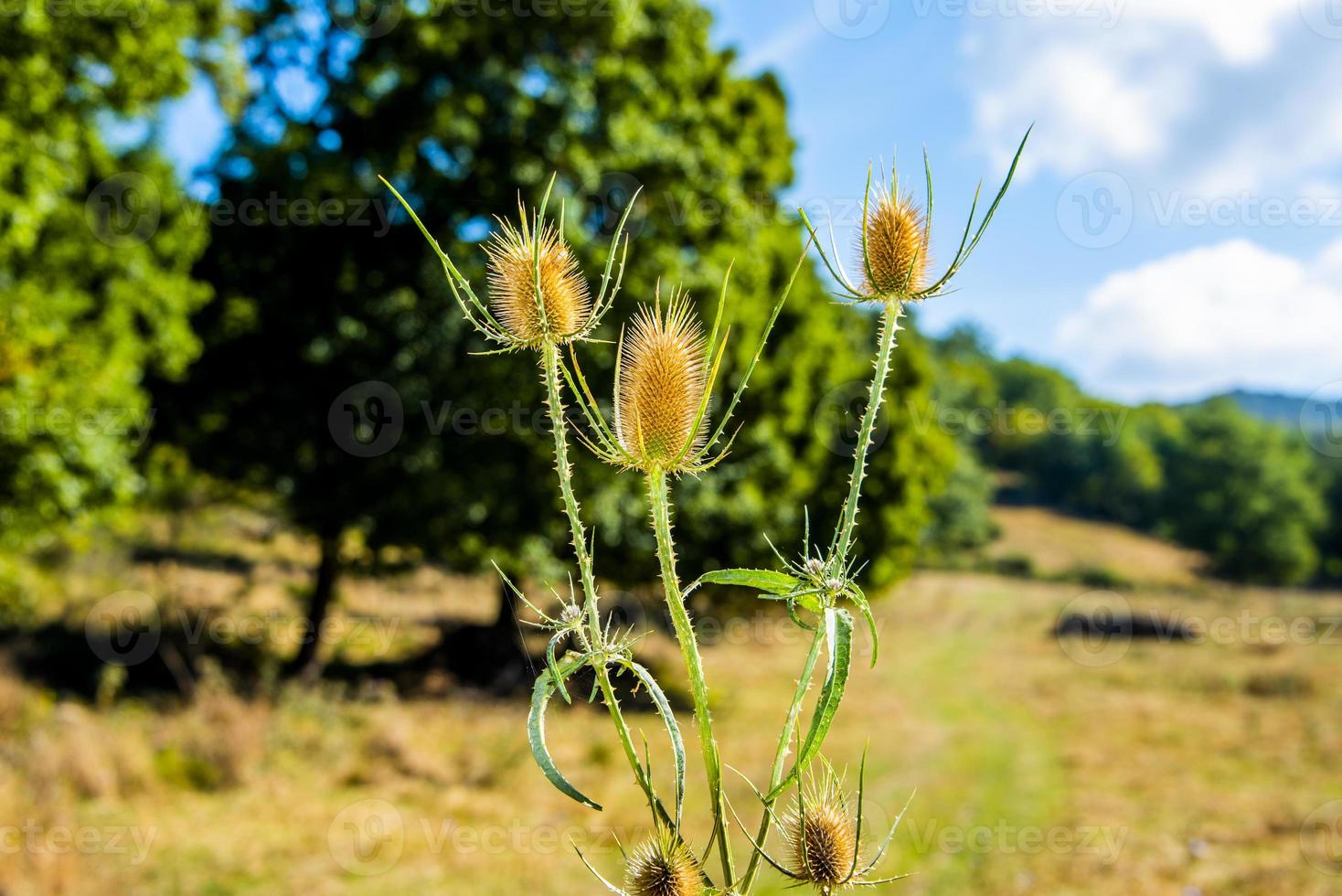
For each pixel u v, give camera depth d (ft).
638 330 4.53
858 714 56.39
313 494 49.85
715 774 3.97
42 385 33.76
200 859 25.77
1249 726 58.13
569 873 26.76
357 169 48.34
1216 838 35.14
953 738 51.78
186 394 50.01
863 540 67.92
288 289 48.47
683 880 3.80
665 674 56.90
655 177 50.21
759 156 62.03
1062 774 44.93
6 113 32.78
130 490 38.96
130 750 32.32
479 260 47.14
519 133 47.80
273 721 37.68
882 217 4.33
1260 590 191.01
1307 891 29.27
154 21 36.32
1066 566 201.26
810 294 63.46
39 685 40.01
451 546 50.34
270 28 48.98
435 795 33.76
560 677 3.90
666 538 4.14
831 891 3.89
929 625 110.73
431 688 49.62
